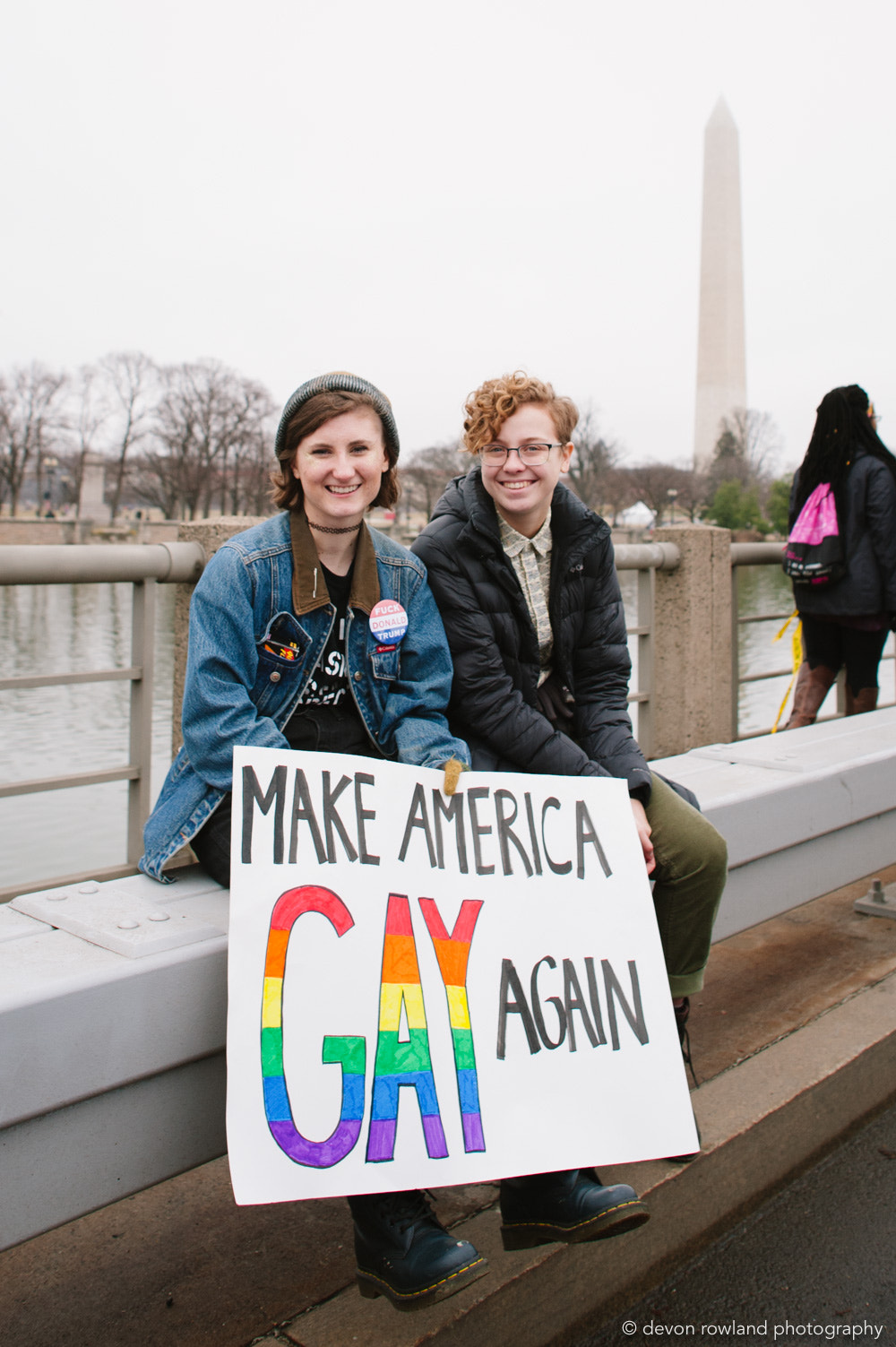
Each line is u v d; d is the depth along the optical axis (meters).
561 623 2.50
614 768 2.32
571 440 2.45
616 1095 1.87
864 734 3.10
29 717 8.41
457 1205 2.15
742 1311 2.09
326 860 1.73
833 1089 2.61
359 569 2.13
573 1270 2.00
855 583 4.87
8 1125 1.37
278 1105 1.55
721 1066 2.62
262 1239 2.08
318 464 2.03
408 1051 1.69
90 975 1.44
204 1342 1.79
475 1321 1.85
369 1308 1.85
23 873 4.83
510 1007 1.83
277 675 2.06
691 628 5.14
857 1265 2.22
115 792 6.30
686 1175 2.22
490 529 2.36
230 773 1.90
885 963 3.27
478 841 1.92
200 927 1.64
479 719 2.38
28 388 73.00
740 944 3.45
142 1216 2.14
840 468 4.84
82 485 75.12
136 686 3.32
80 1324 1.83
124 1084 1.48
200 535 3.37
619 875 2.04
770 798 2.47
